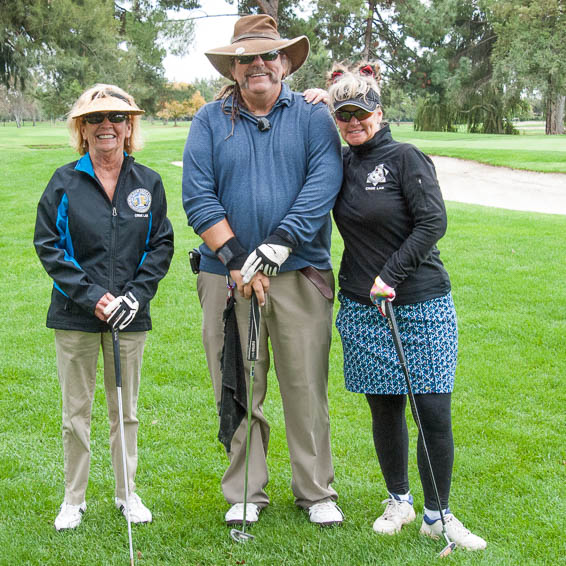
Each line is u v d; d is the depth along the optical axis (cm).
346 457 352
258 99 281
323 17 2994
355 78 267
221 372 293
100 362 486
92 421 394
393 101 3491
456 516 291
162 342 529
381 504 304
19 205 1095
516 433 370
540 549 265
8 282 702
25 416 399
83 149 287
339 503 306
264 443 308
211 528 285
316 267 290
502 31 3234
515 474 328
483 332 536
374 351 277
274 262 265
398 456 287
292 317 286
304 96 291
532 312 579
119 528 284
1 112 5712
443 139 2619
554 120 3703
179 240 866
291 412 294
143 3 2547
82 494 290
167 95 3103
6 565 258
